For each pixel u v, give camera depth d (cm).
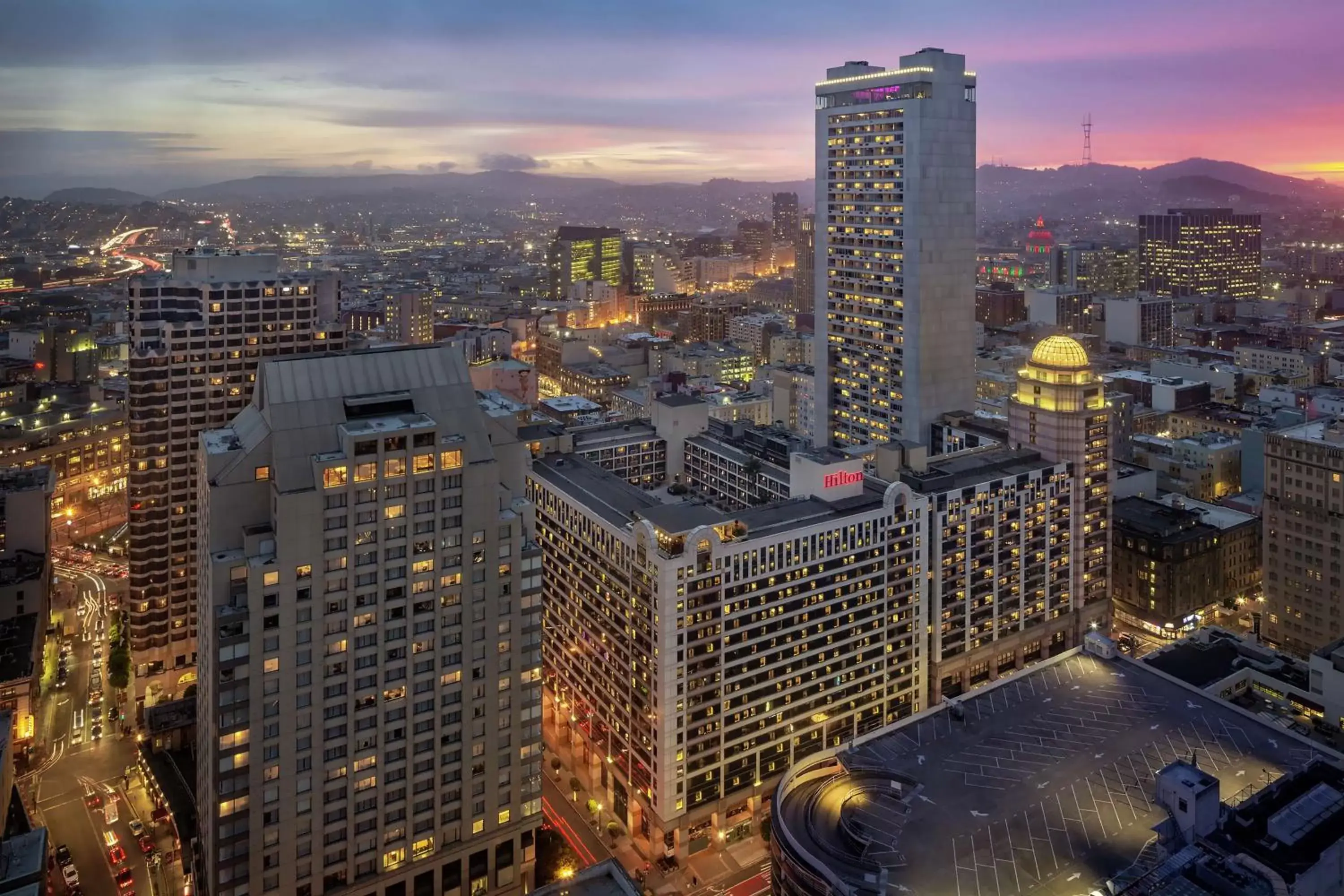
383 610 14450
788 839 14125
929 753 15988
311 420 14400
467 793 15525
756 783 19238
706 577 18038
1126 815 14188
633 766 19138
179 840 17562
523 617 15712
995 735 16488
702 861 18462
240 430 15325
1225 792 14612
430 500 14625
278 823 14025
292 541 13650
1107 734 16400
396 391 15200
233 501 14088
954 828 13988
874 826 14100
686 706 18112
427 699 14988
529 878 16338
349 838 14588
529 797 16112
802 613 19525
